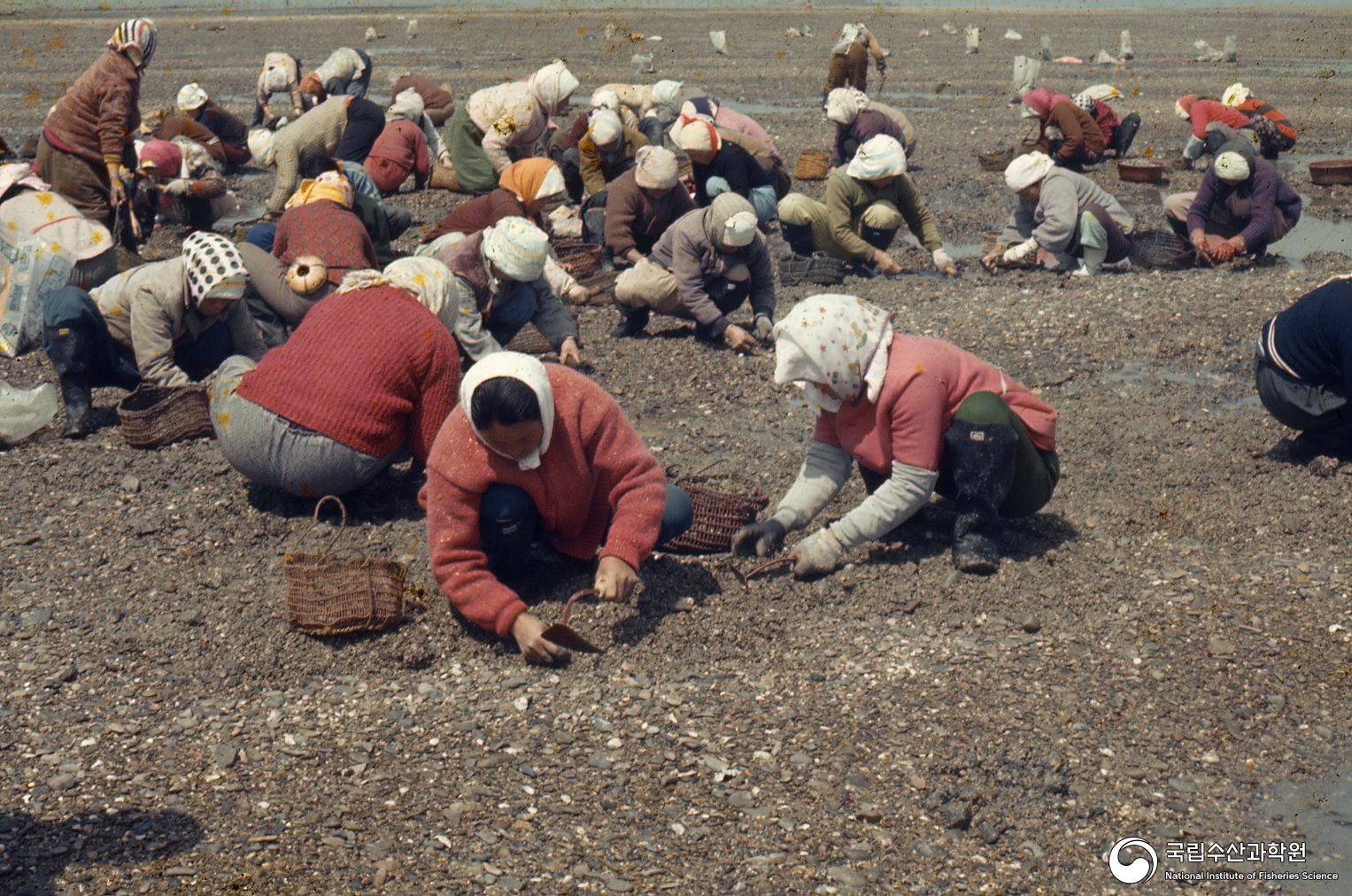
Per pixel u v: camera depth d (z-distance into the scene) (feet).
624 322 31.50
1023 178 36.70
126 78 35.19
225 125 54.80
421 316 19.77
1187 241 37.76
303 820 13.20
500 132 45.65
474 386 15.31
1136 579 18.17
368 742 14.62
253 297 26.58
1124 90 88.22
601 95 45.96
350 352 19.36
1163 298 33.01
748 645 16.56
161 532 20.01
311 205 26.11
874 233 36.83
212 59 116.06
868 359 17.19
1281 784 13.78
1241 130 56.54
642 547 16.19
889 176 36.09
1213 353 28.99
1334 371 21.48
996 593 17.72
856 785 13.69
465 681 15.84
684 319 32.42
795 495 18.52
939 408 17.52
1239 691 15.35
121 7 219.00
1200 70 104.88
